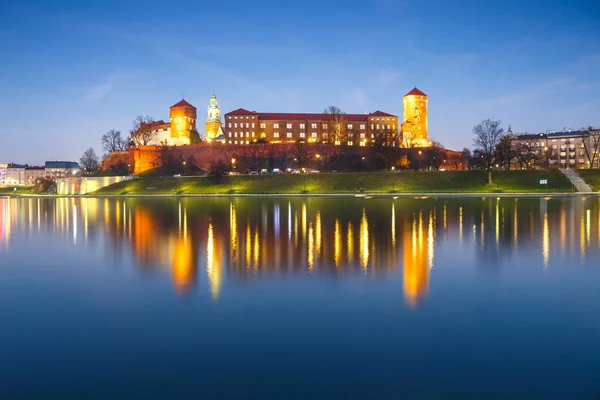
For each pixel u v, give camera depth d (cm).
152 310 1642
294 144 15800
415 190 10406
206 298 1777
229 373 1163
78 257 2689
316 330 1430
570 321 1491
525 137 18850
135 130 19000
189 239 3319
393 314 1570
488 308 1627
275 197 9531
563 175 10569
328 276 2106
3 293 1894
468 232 3528
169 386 1105
